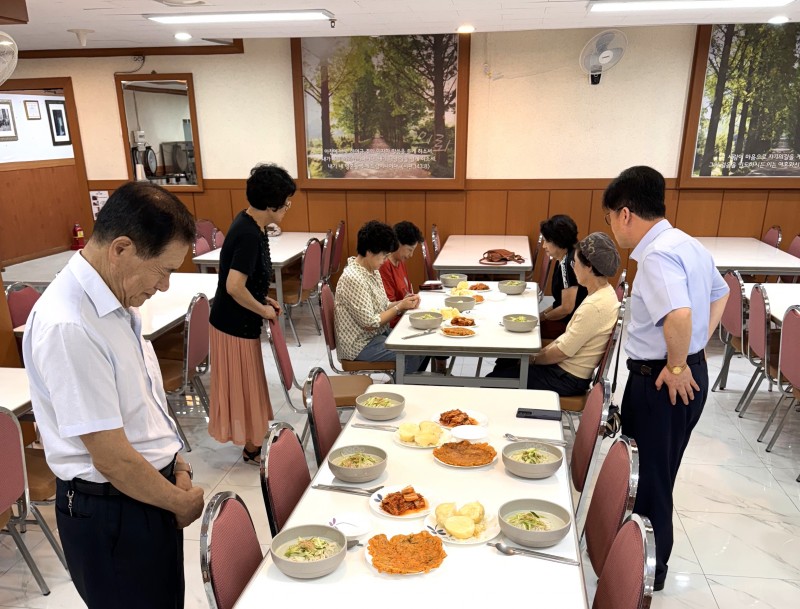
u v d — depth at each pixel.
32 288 3.46
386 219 6.14
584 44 5.45
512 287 3.84
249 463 3.23
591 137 5.68
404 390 2.41
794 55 5.16
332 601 1.27
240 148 6.16
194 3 3.73
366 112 5.81
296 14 4.13
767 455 3.26
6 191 7.73
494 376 3.03
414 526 1.52
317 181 6.04
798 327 2.86
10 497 2.02
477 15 4.32
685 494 2.91
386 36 5.57
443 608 1.25
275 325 2.81
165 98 6.09
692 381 1.98
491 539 1.46
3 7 2.51
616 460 1.67
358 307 3.32
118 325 1.36
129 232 1.27
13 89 6.25
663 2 3.87
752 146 5.42
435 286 4.00
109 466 1.31
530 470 1.71
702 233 5.75
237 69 5.95
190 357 3.10
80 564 1.45
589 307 2.74
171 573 1.55
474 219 6.03
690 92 5.38
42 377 1.29
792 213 5.55
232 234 2.75
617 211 2.08
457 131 5.73
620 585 1.32
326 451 2.17
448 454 1.85
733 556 2.48
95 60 6.06
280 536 1.43
